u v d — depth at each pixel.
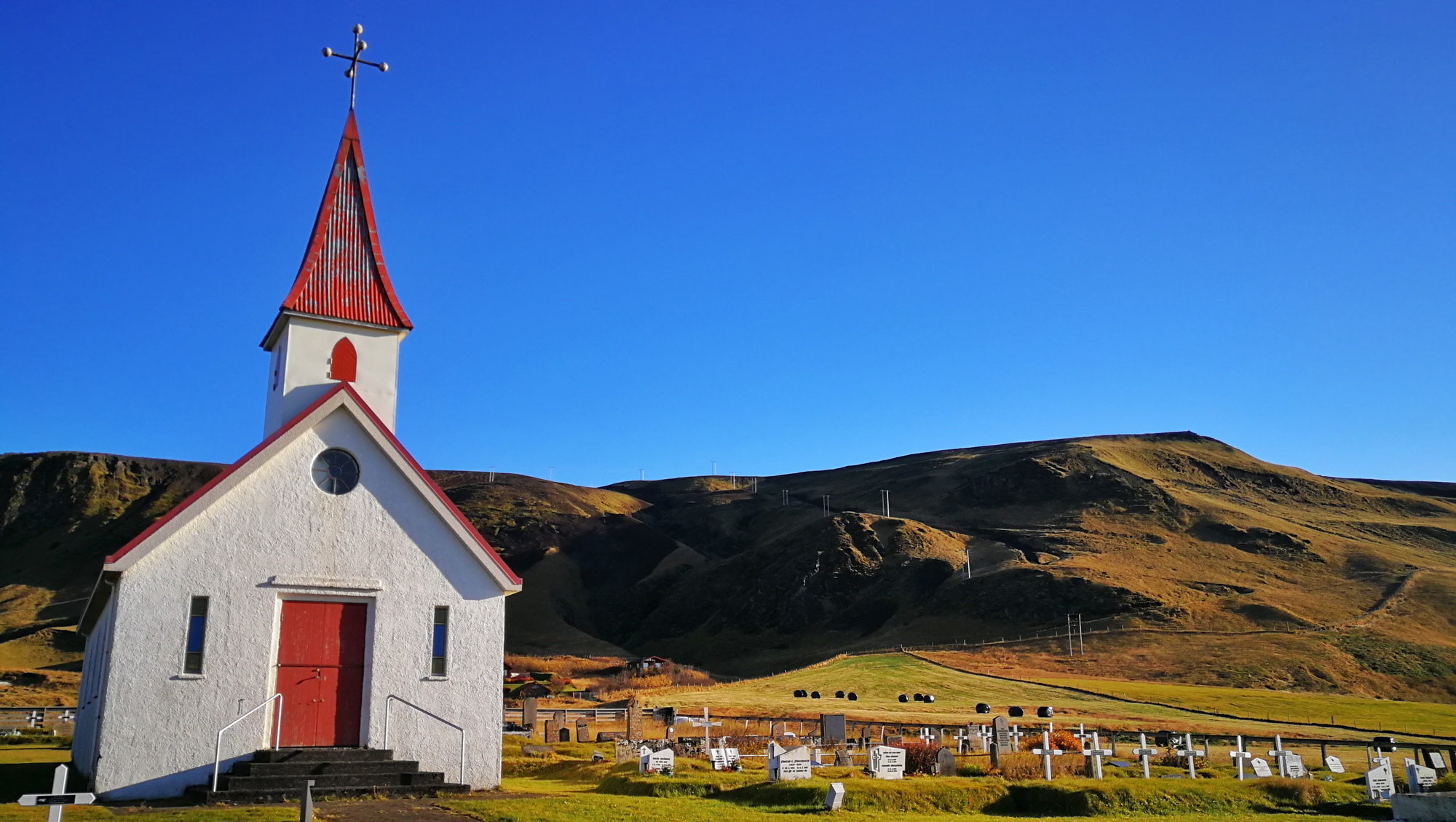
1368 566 156.50
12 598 170.62
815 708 64.81
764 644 165.00
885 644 145.88
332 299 26.53
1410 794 20.41
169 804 20.08
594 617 191.12
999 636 138.38
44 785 23.91
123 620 21.09
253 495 22.69
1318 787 27.41
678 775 26.31
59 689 90.62
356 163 28.48
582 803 20.47
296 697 22.41
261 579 22.34
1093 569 154.88
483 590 24.42
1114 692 78.25
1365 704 77.19
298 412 25.58
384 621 23.28
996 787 25.03
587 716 54.66
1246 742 50.12
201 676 21.47
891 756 27.00
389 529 23.77
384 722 22.81
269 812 18.17
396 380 26.91
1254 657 108.94
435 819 18.02
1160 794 25.66
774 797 23.23
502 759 31.41
